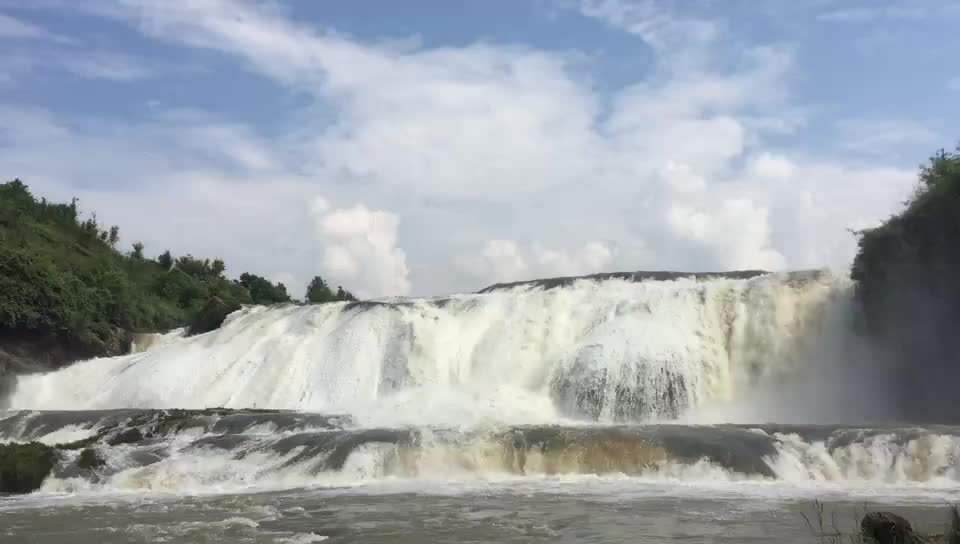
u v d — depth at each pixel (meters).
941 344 36.81
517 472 26.20
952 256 36.59
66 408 47.34
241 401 44.44
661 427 28.70
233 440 28.25
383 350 45.91
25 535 17.83
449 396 40.62
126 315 64.50
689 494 22.00
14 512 20.78
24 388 48.75
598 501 20.98
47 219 87.88
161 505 21.44
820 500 20.81
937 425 28.86
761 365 40.59
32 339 55.69
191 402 45.19
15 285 54.72
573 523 18.02
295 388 44.72
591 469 25.89
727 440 26.17
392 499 21.69
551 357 42.19
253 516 19.50
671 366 38.62
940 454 24.53
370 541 16.44
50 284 56.94
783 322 41.31
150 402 45.62
